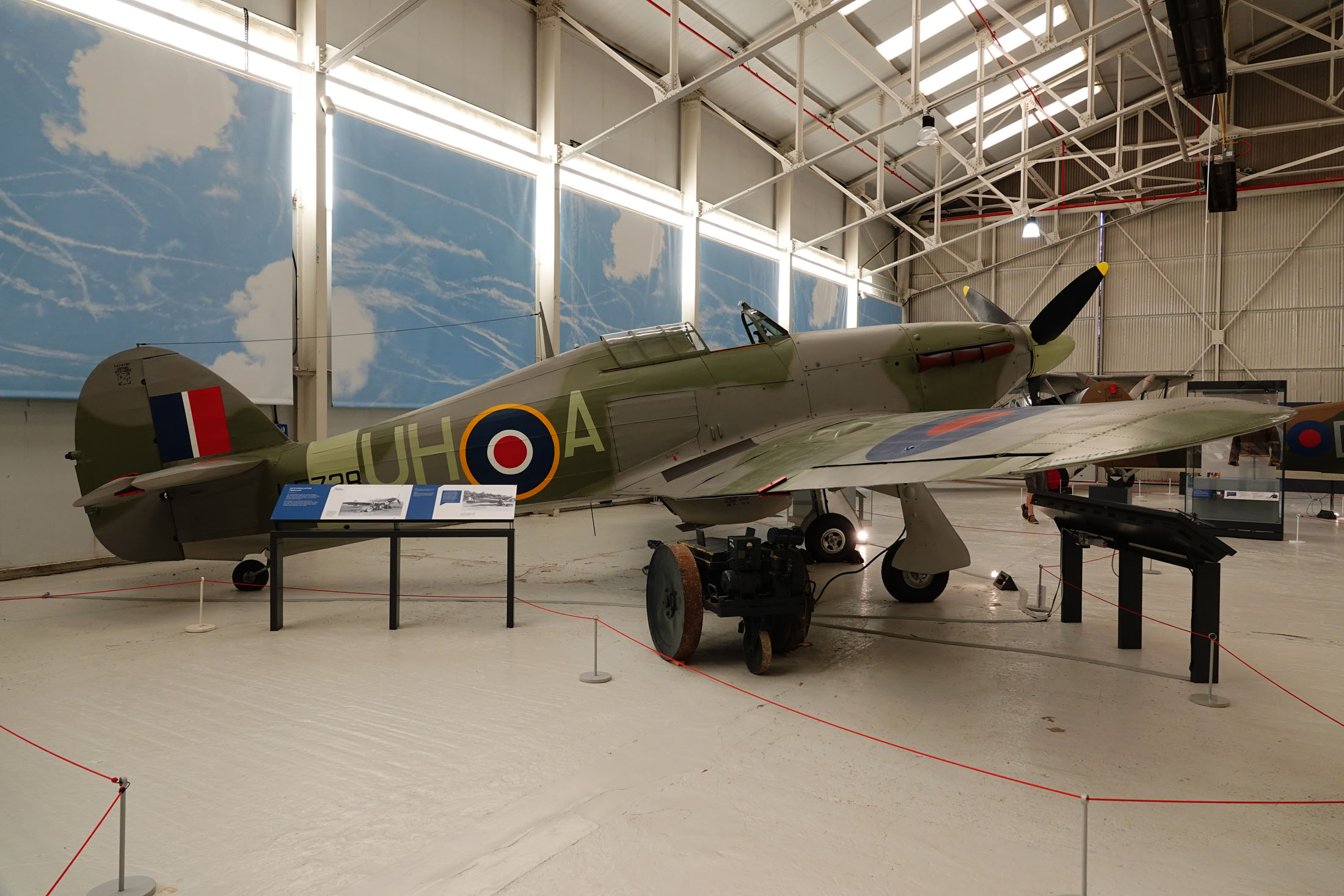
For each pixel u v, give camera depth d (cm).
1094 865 231
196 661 448
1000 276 2539
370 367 1045
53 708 368
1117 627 534
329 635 514
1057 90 2106
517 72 1255
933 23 1589
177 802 271
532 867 229
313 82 954
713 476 557
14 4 715
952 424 416
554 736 334
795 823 257
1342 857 238
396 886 218
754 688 404
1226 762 311
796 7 994
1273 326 2183
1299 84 2112
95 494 500
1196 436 262
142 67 807
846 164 2158
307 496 536
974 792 281
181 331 838
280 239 930
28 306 728
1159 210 2302
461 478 626
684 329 671
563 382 638
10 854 237
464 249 1168
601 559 841
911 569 558
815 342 700
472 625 540
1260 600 635
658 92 1126
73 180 755
